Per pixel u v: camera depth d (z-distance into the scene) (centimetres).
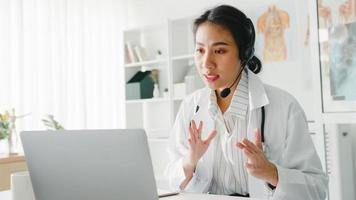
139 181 92
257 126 140
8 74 358
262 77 354
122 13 466
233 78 140
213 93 148
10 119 309
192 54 380
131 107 436
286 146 134
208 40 131
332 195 268
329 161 269
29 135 92
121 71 458
